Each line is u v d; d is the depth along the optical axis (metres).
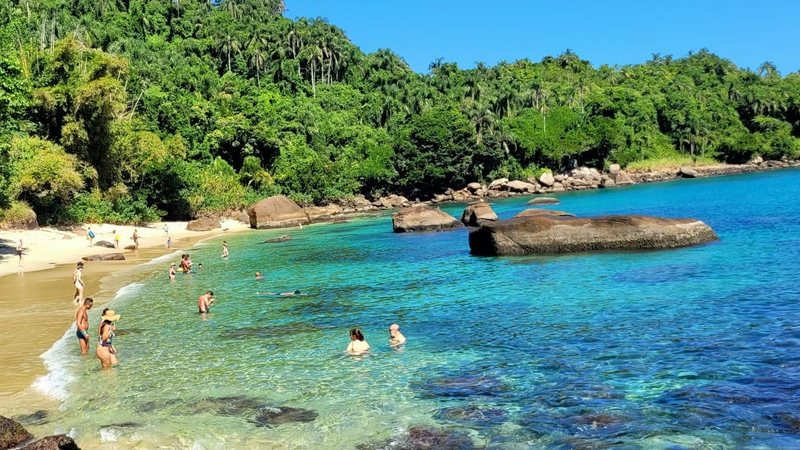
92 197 62.78
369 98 140.75
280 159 103.25
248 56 138.12
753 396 10.95
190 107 99.94
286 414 11.55
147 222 69.88
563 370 13.17
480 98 139.62
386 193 111.00
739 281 20.98
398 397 12.20
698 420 10.13
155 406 12.25
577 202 79.00
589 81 162.38
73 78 62.69
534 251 30.78
